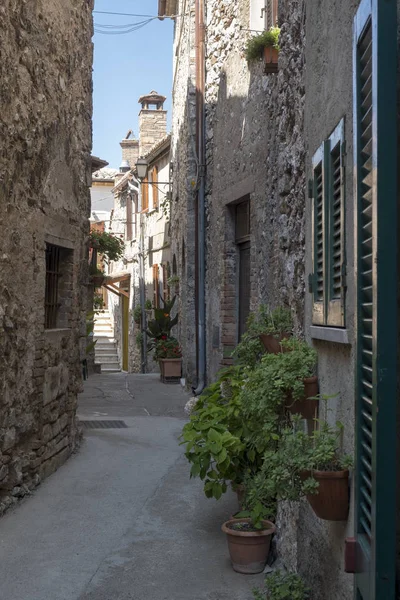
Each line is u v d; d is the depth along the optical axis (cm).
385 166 224
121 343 2800
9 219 566
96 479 672
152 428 936
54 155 691
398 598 231
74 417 809
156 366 2130
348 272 293
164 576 445
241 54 895
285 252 502
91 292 1809
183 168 1475
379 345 224
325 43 356
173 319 1652
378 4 224
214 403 569
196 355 1217
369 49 248
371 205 241
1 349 551
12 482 586
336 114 324
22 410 604
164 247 2008
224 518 562
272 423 403
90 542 505
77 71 785
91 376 1745
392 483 224
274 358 396
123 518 558
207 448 492
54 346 704
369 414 246
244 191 861
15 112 572
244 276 953
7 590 422
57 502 597
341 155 303
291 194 480
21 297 598
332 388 333
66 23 727
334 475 287
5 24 543
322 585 344
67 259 773
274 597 376
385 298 224
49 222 677
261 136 782
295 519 424
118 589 424
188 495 622
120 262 2953
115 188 2848
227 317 984
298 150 456
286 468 316
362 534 257
